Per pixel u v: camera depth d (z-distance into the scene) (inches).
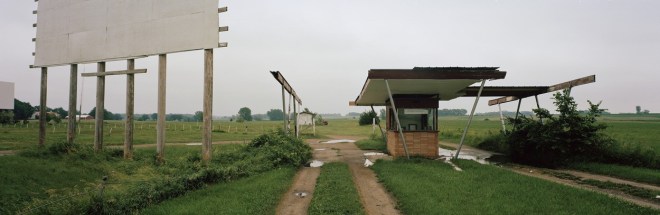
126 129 581.0
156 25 569.6
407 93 722.8
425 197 309.9
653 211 266.5
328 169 510.0
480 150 870.4
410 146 687.7
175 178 356.8
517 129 683.4
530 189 345.1
